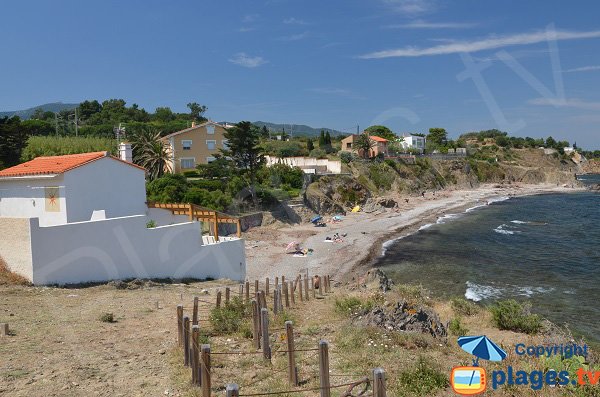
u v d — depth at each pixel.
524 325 19.39
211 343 13.66
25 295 17.73
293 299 21.81
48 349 12.38
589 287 33.59
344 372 11.83
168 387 10.20
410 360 13.21
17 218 19.25
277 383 10.79
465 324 20.19
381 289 28.17
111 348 12.73
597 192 122.19
